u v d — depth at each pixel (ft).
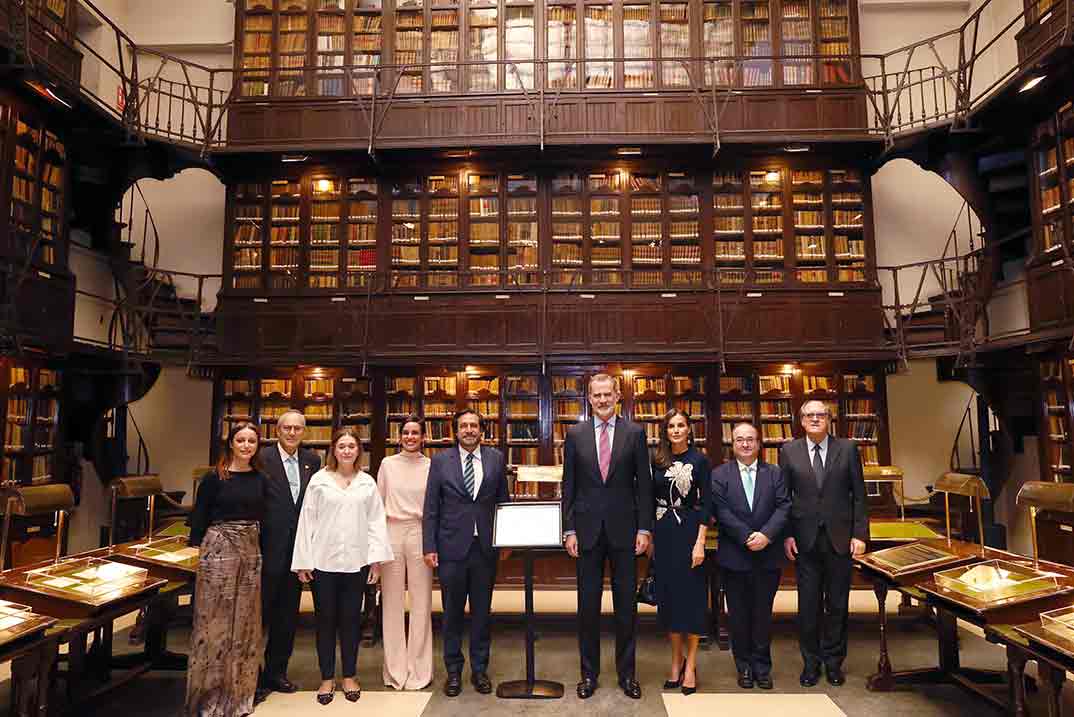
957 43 31.22
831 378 25.50
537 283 26.00
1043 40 21.44
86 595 10.47
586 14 26.91
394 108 26.45
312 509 12.39
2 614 9.18
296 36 27.35
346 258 26.50
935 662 14.51
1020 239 25.09
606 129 25.95
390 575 13.37
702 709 11.94
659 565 12.84
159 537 16.30
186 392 30.76
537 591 22.48
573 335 25.30
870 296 25.31
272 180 27.04
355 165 26.66
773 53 26.40
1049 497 11.21
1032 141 21.97
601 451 12.79
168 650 15.35
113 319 24.17
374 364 25.26
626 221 26.16
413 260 26.55
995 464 25.95
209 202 32.30
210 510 11.91
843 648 13.19
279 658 12.80
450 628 12.78
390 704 12.21
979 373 23.76
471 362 25.13
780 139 24.66
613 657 15.10
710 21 26.78
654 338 25.23
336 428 25.66
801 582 13.33
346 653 12.41
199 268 31.83
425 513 12.96
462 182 26.58
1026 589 10.41
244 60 27.25
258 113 26.66
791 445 13.88
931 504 27.48
